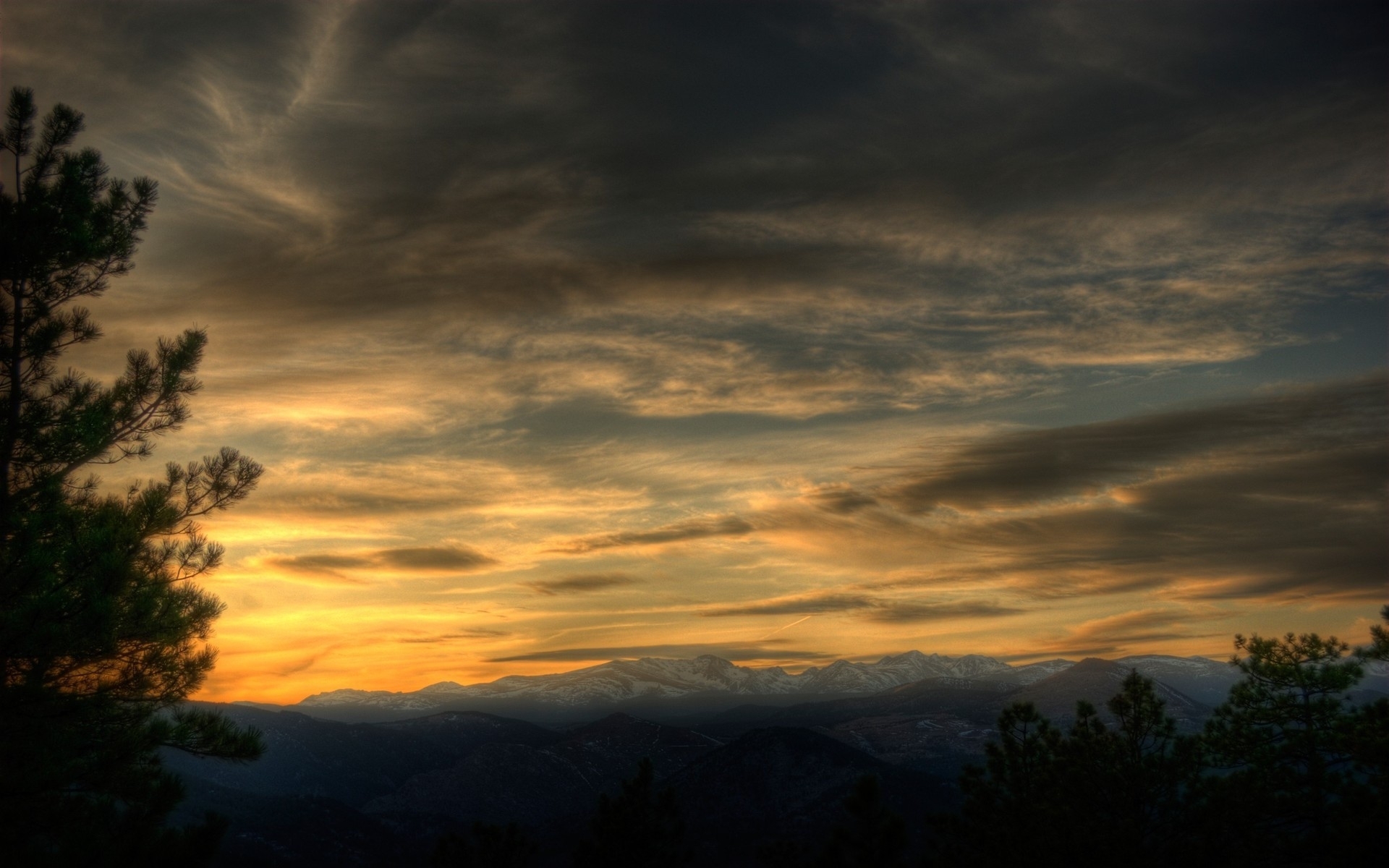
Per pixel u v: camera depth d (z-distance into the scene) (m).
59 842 15.83
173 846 16.14
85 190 20.78
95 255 20.77
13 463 19.67
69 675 17.92
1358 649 24.03
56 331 20.11
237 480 21.08
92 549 17.09
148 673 18.86
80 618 16.69
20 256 19.52
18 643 16.20
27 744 16.81
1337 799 20.98
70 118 21.30
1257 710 24.78
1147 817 21.23
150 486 20.38
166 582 19.09
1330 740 22.91
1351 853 18.77
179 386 21.89
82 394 20.66
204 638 19.94
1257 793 20.83
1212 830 20.36
